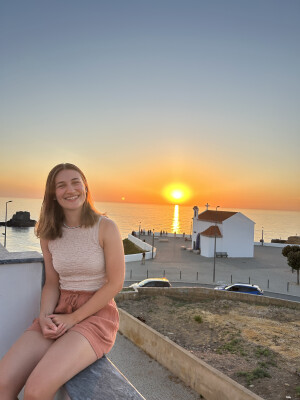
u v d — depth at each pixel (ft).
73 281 7.51
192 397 36.60
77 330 6.41
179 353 41.14
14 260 8.26
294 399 35.35
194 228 194.59
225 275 127.95
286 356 47.21
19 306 8.48
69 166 7.57
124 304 75.66
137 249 199.82
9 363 6.15
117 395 5.06
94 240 7.29
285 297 99.96
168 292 83.61
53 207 7.64
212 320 64.28
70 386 5.37
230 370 42.47
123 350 48.93
